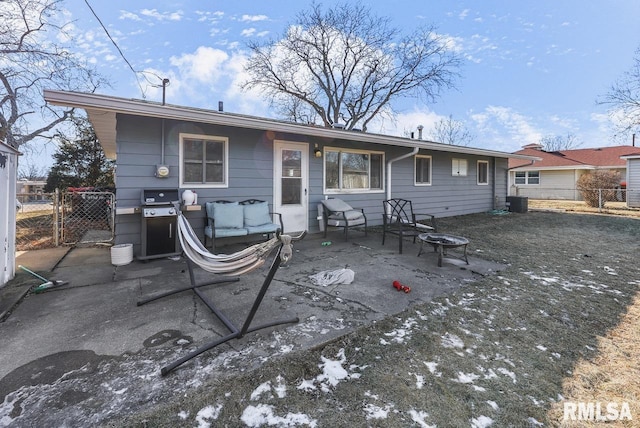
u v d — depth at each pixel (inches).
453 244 159.6
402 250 202.1
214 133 202.7
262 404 63.8
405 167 333.4
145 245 166.6
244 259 84.0
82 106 140.3
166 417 59.4
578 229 293.0
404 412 62.6
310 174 254.5
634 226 311.7
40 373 71.2
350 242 227.1
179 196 189.6
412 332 94.0
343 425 59.0
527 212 440.8
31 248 204.7
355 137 241.1
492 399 66.9
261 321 98.6
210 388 67.2
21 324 95.3
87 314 102.8
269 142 229.0
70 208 292.0
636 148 740.7
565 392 69.9
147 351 81.2
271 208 232.1
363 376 73.5
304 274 149.3
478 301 118.3
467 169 412.8
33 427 56.0
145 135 178.2
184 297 118.4
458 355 82.8
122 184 173.0
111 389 66.4
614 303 118.6
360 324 97.7
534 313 109.0
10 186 132.3
